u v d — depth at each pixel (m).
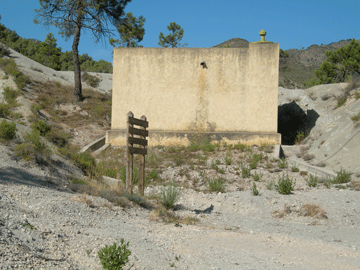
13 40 75.31
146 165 15.37
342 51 39.03
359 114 17.88
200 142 18.78
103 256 4.14
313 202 9.88
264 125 18.95
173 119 19.59
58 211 6.73
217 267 4.85
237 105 19.22
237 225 8.41
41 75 28.67
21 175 9.30
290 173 14.20
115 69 19.84
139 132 10.56
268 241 6.80
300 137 21.14
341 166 14.77
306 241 6.95
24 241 4.60
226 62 19.31
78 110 24.28
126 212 8.27
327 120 20.61
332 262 5.48
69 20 24.67
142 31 30.89
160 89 19.67
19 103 22.05
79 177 11.73
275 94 18.94
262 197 10.32
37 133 12.80
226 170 14.57
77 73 25.80
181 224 7.95
